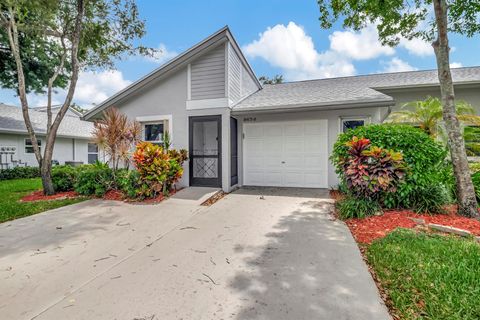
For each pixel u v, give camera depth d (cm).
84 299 233
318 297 229
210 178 773
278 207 576
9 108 1558
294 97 860
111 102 859
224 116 757
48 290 250
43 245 370
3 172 1169
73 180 791
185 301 228
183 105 803
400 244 332
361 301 222
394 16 619
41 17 780
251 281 261
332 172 794
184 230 433
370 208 476
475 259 281
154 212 546
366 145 489
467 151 741
